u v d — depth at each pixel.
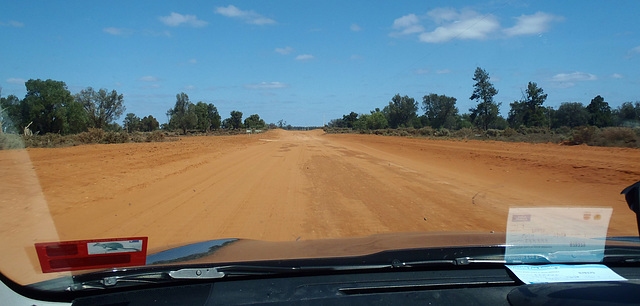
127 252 2.73
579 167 14.95
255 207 9.09
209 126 112.06
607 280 2.44
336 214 8.44
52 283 2.45
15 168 13.10
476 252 2.87
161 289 2.49
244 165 18.08
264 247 3.45
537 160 17.83
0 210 8.13
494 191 11.31
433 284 2.47
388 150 29.53
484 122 61.59
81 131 34.38
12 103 14.68
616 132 25.03
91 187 11.02
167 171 15.04
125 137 37.03
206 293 2.42
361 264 2.68
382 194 10.88
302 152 27.28
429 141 40.59
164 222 7.66
